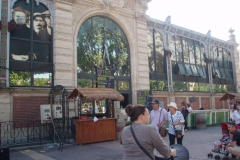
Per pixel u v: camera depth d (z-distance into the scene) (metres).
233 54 27.91
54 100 12.55
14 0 12.43
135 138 3.15
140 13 17.45
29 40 12.73
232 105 23.39
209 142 10.59
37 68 12.78
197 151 8.73
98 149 9.57
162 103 18.95
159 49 19.69
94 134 11.01
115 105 15.39
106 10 15.69
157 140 3.10
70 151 9.30
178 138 6.98
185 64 21.67
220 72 25.58
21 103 11.84
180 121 6.98
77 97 11.19
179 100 20.45
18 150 9.63
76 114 13.40
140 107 3.43
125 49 16.88
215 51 25.64
